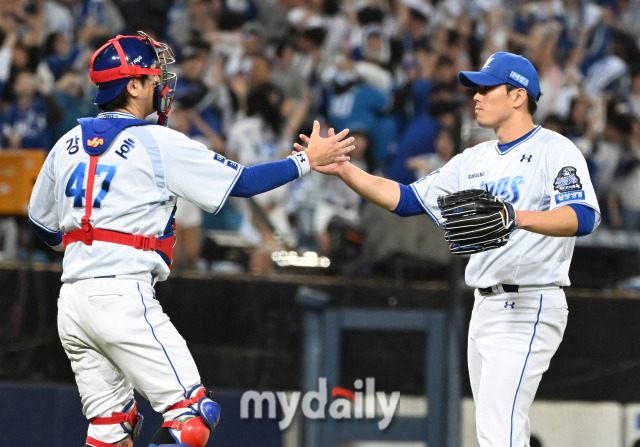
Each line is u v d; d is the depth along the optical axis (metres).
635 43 37.28
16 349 18.25
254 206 22.30
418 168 26.05
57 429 17.98
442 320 19.17
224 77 31.33
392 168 27.61
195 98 28.36
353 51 34.44
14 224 21.53
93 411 12.92
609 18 38.03
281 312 18.91
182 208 22.73
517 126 13.63
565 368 19.48
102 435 12.91
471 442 19.19
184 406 12.24
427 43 33.84
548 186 13.08
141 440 17.70
